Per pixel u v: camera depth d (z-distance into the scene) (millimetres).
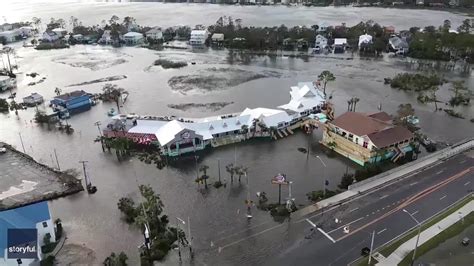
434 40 199500
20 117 135000
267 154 104812
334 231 72500
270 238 71688
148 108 140125
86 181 91375
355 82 165250
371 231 71875
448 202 79750
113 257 66188
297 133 117062
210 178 93562
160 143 104562
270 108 132750
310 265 64625
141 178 94500
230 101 145375
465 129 118188
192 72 184500
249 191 87750
